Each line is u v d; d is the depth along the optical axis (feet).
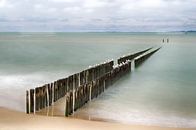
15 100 64.08
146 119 52.54
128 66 109.50
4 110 50.03
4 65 138.10
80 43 386.73
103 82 73.77
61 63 151.74
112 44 360.07
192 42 420.77
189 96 73.00
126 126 44.45
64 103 58.80
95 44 361.30
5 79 92.89
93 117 52.06
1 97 66.80
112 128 42.68
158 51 234.38
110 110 57.57
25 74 105.70
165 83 92.07
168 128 44.29
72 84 70.03
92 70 83.87
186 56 197.57
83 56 198.39
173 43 388.37
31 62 154.81
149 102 65.77
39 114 50.90
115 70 88.17
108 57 189.98
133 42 419.33
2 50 247.29
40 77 98.58
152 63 149.59
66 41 457.27
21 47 291.79
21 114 47.85
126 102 64.95
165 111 58.23
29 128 40.19
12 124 41.86
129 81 93.30
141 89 80.84
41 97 53.78
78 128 41.55
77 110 55.72
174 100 68.44
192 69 129.39
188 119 53.01
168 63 152.97
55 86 59.36
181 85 89.10
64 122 44.42
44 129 40.11
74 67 133.80
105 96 70.03
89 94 63.26
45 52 232.53
